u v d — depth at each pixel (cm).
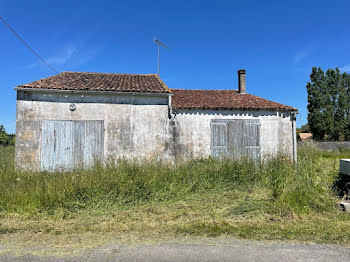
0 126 1859
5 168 754
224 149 1055
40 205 515
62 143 920
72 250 344
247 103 1145
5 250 346
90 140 938
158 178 646
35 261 313
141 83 1108
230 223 445
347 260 313
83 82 1030
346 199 543
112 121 957
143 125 977
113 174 645
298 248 347
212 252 335
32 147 898
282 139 1105
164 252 335
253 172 710
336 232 400
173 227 427
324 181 614
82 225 442
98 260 314
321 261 310
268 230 410
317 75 3500
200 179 677
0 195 540
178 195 595
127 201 557
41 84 925
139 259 316
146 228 424
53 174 714
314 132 3522
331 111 3403
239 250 341
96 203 536
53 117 920
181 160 945
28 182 634
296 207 495
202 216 482
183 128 1030
